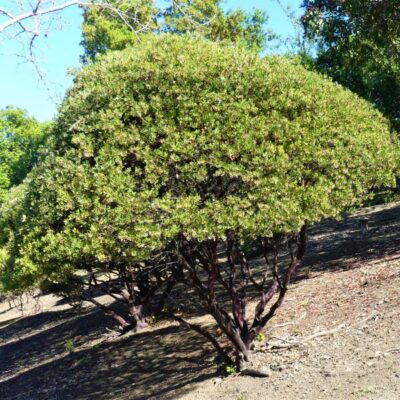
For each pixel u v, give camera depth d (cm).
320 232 2128
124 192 640
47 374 1236
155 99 675
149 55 732
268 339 903
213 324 1133
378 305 904
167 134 654
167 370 955
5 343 1888
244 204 636
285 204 643
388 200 2406
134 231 626
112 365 1102
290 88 713
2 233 1366
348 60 1388
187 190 664
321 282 1218
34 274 837
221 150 643
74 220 682
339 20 1297
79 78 791
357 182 732
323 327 887
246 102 668
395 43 1318
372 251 1445
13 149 5166
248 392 718
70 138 729
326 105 742
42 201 725
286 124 678
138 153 652
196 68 686
